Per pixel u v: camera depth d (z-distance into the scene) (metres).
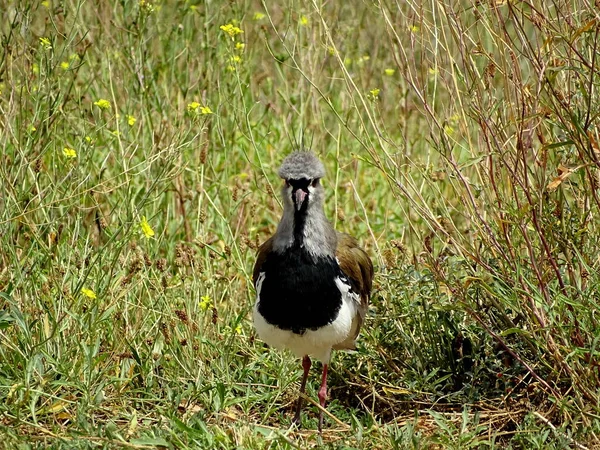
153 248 13.66
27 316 11.79
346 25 19.39
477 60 14.36
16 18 14.52
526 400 11.28
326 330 11.28
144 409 11.46
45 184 13.88
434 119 11.55
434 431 10.94
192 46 17.09
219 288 13.78
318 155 16.33
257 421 11.72
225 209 15.80
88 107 17.00
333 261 11.29
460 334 12.23
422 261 13.59
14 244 12.54
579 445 10.03
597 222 11.55
